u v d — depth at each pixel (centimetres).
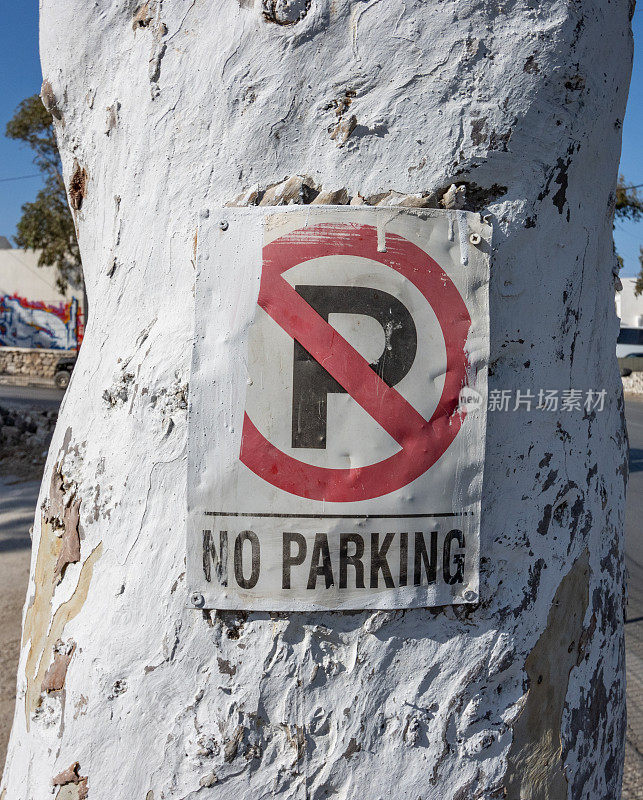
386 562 106
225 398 106
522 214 112
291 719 105
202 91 112
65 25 125
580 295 121
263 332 105
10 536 537
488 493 110
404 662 107
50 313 2242
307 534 105
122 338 120
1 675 318
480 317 108
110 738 108
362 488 105
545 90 111
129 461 113
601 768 126
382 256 106
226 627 106
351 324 105
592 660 124
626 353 2050
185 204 113
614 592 131
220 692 106
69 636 115
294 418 105
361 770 105
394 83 108
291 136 109
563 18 111
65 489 121
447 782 107
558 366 118
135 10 118
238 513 106
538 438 115
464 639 109
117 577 112
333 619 106
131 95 119
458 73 108
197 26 113
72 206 135
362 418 104
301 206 107
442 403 107
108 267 124
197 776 105
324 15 107
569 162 116
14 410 948
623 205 1502
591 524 123
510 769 110
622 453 139
